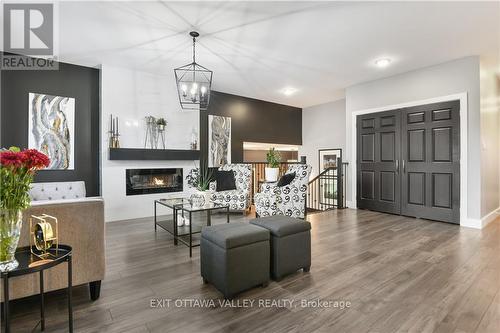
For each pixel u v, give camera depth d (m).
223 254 1.87
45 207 1.69
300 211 4.43
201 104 3.36
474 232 3.56
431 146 4.24
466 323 1.58
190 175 4.43
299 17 2.81
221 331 1.53
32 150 1.35
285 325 1.59
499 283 2.09
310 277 2.24
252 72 4.59
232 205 4.81
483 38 3.29
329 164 6.95
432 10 2.68
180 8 2.64
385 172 4.83
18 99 3.80
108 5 2.59
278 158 5.67
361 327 1.56
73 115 4.23
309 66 4.29
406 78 4.53
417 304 1.80
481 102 3.80
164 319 1.65
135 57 3.96
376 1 2.53
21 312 1.73
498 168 4.71
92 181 4.40
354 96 5.35
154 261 2.62
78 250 1.80
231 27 3.04
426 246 3.00
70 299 1.47
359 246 3.01
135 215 4.64
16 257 1.42
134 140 4.57
